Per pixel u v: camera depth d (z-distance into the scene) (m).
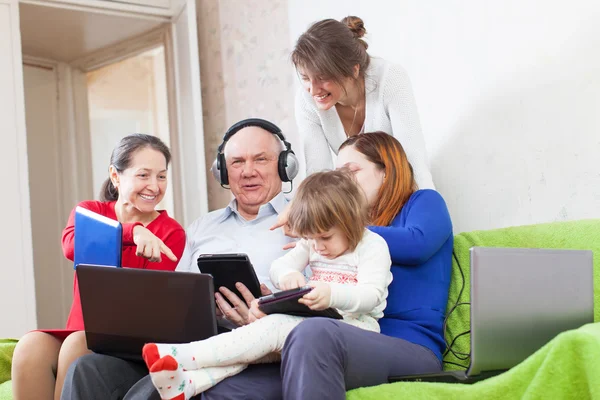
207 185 3.78
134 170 2.15
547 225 1.77
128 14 3.71
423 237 1.71
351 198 1.60
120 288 1.58
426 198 1.81
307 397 1.30
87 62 4.38
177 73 3.75
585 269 1.45
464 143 2.25
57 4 3.52
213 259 1.58
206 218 2.16
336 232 1.60
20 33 3.62
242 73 3.47
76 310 2.01
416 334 1.67
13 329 3.25
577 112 1.91
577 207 1.92
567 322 1.42
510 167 2.10
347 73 2.01
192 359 1.39
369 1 2.63
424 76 2.40
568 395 1.15
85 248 1.90
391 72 2.13
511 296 1.36
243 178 2.08
